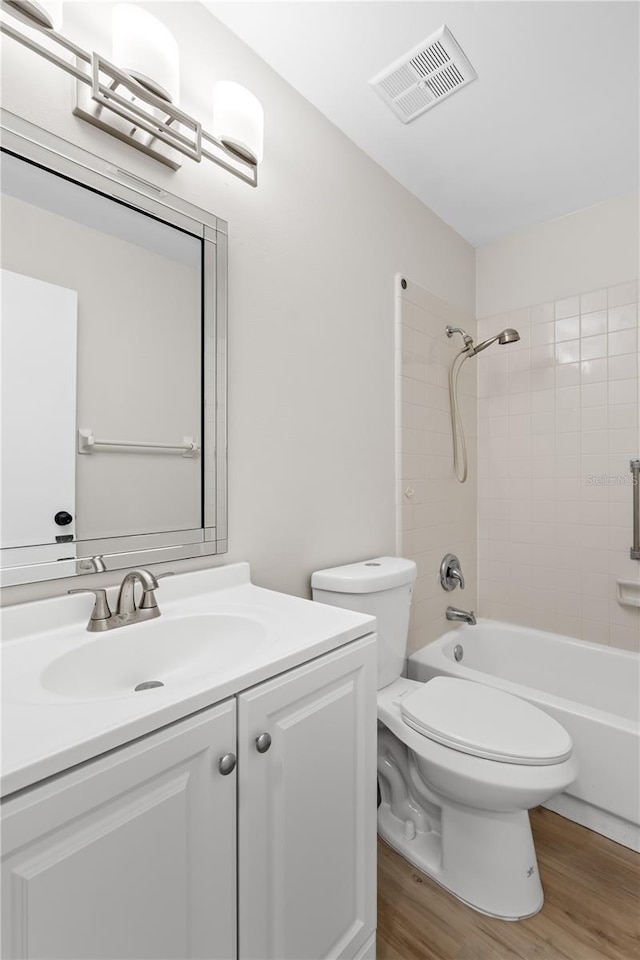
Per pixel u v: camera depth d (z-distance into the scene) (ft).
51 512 3.16
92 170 3.34
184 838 2.20
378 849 4.88
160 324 3.76
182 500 3.91
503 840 4.12
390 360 6.38
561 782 3.70
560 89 5.02
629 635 6.87
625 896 4.23
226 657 3.30
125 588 3.26
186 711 2.19
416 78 4.88
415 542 6.76
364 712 3.31
